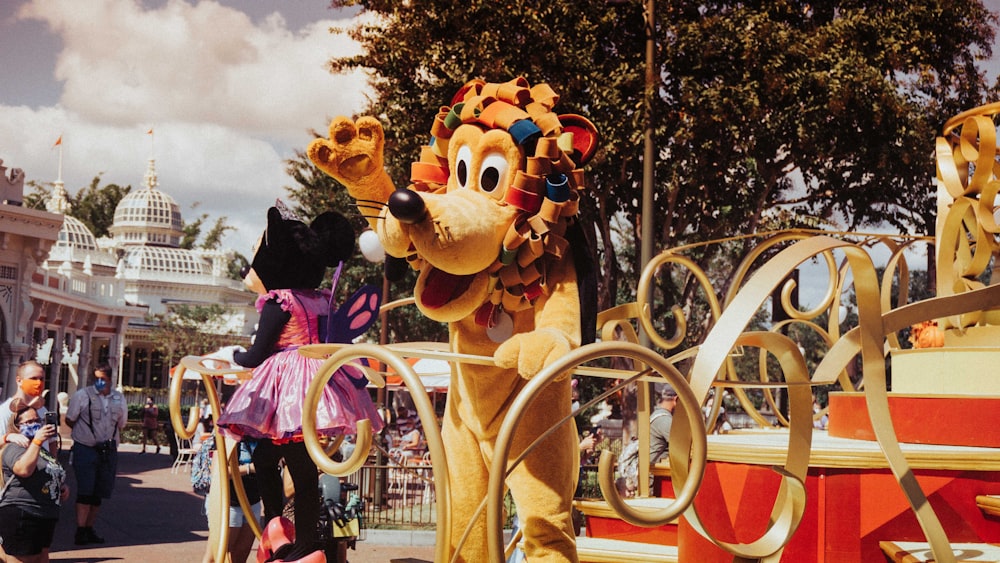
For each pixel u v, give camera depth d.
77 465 11.91
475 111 3.51
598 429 15.45
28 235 35.62
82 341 56.34
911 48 17.22
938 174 4.75
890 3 17.67
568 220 3.46
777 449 3.64
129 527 13.70
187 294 84.62
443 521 2.73
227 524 4.34
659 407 9.05
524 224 3.29
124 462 27.45
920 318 3.34
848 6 17.80
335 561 7.48
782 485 3.27
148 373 74.06
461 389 3.53
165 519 14.80
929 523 3.19
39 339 46.28
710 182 18.42
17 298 36.28
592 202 18.64
